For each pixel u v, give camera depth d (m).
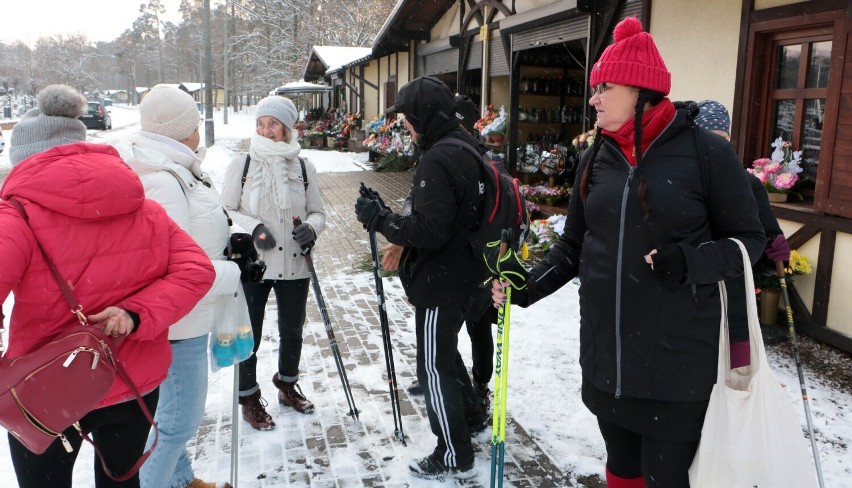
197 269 1.94
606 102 1.89
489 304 2.86
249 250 2.60
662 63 1.83
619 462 2.13
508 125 9.66
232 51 49.41
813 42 4.49
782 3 4.52
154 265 1.88
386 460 3.01
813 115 4.55
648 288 1.84
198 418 2.40
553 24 8.07
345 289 5.86
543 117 9.70
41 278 1.69
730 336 1.84
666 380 1.83
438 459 2.86
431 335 2.75
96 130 30.33
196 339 2.35
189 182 2.37
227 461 2.98
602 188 1.94
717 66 5.17
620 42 1.83
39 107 2.05
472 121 2.98
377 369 4.03
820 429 3.24
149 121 2.35
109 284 1.78
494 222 2.67
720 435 1.81
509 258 2.20
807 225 4.41
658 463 1.92
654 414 1.88
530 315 5.04
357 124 21.16
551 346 4.39
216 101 63.47
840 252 4.23
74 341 1.66
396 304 5.41
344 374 3.37
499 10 9.84
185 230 2.28
